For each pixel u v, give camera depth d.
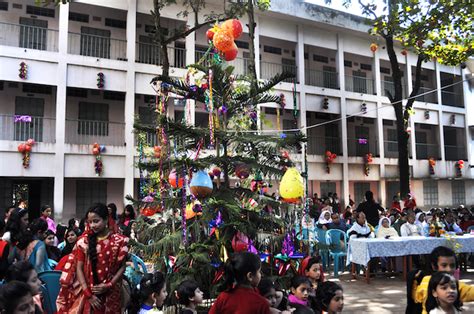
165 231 5.35
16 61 13.28
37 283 3.27
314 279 4.19
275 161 5.51
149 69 15.12
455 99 23.27
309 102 18.33
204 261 4.57
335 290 3.36
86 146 14.13
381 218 9.34
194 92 5.37
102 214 3.54
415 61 21.48
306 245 5.33
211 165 5.25
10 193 14.69
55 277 4.26
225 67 5.90
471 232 9.48
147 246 4.94
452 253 3.22
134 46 14.97
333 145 19.70
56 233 7.88
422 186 21.86
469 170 22.73
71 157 13.97
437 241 8.19
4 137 14.05
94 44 15.46
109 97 15.96
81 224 6.55
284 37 18.02
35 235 4.93
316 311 3.55
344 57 20.64
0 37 14.12
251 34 10.02
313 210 11.67
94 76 14.33
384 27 12.94
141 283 4.02
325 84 19.70
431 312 2.98
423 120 21.59
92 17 15.53
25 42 14.46
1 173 12.99
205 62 6.31
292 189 4.80
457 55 14.12
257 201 5.21
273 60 18.81
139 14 16.09
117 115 16.03
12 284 2.38
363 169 19.70
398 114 14.37
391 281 8.08
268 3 12.30
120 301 3.57
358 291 7.18
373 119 21.02
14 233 4.65
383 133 21.52
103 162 14.31
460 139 23.17
